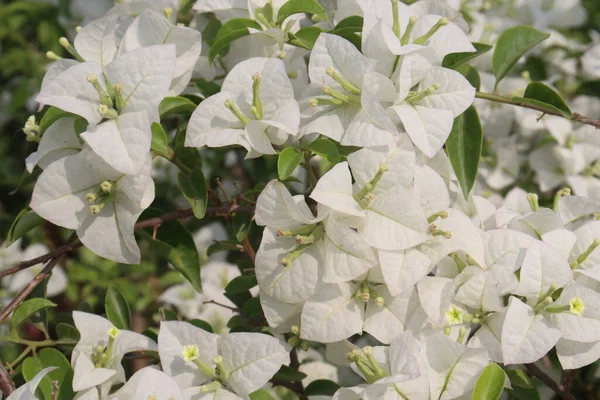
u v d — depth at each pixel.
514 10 1.44
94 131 1.08
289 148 1.10
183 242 1.18
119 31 1.17
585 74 1.40
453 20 1.19
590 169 1.34
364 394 1.07
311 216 1.09
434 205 1.11
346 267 1.08
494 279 1.10
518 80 1.37
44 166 1.13
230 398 1.08
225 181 1.42
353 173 1.10
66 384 1.11
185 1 1.20
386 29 1.10
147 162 1.10
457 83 1.11
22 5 1.45
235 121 1.11
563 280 1.10
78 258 1.50
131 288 1.44
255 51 1.18
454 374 1.08
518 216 1.14
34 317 1.17
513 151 1.36
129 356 1.18
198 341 1.10
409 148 1.09
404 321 1.10
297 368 1.21
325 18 1.15
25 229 1.15
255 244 1.28
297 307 1.11
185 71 1.14
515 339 1.09
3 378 1.09
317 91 1.12
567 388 1.19
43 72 1.46
